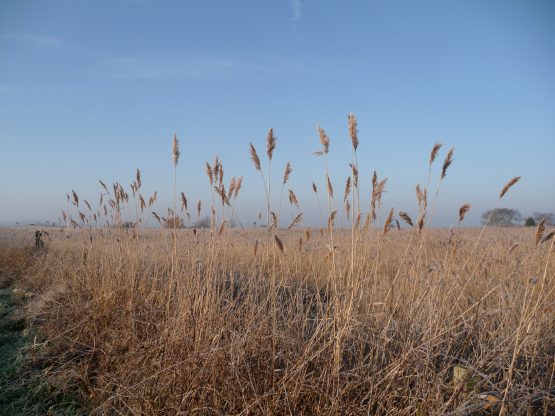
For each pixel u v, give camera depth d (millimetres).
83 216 5434
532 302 2984
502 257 4352
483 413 2096
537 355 2436
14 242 9523
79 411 2496
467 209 2486
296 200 3197
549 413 2061
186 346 2617
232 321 2791
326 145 2658
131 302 3576
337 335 2256
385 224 2805
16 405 2604
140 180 4785
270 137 2910
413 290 2752
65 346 3355
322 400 2135
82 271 5176
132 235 4875
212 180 3336
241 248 5254
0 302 5023
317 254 4625
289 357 2377
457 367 2230
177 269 3490
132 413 2260
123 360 2918
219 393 2236
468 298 3344
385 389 2104
